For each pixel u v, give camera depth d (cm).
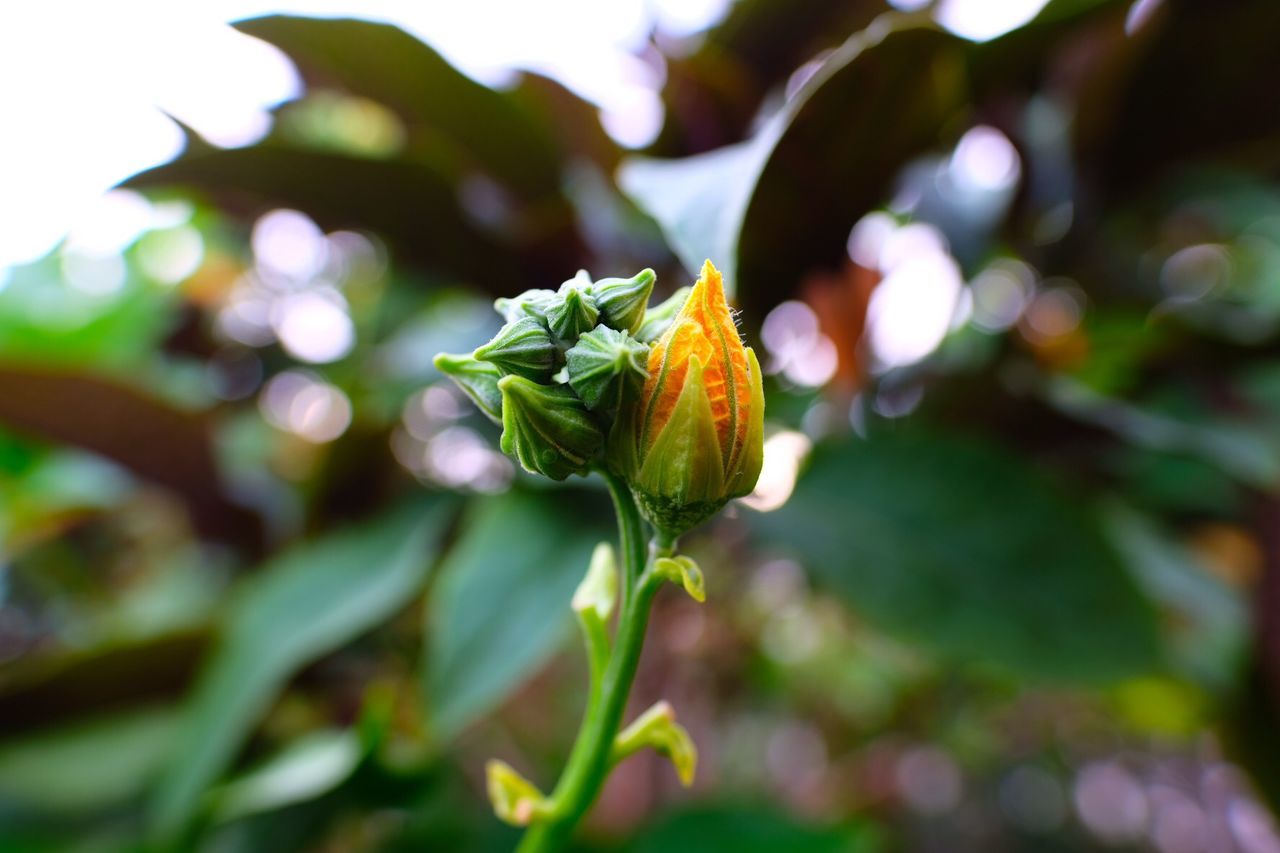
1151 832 52
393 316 26
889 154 17
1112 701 33
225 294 32
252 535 27
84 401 22
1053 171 24
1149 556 22
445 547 22
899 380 24
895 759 42
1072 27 16
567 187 22
